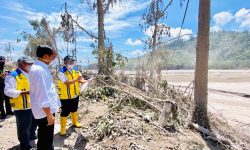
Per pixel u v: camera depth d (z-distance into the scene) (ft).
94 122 21.58
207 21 25.27
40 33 55.21
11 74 15.78
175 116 23.38
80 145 18.22
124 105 26.43
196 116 25.30
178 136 20.67
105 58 37.17
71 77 19.10
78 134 19.79
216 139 22.16
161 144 18.61
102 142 18.53
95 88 31.19
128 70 37.78
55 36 52.42
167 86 32.01
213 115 29.91
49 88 12.70
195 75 26.02
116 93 30.04
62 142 18.52
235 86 74.59
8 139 19.38
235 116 37.47
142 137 19.13
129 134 19.25
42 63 12.66
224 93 61.41
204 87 25.49
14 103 15.78
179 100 30.17
